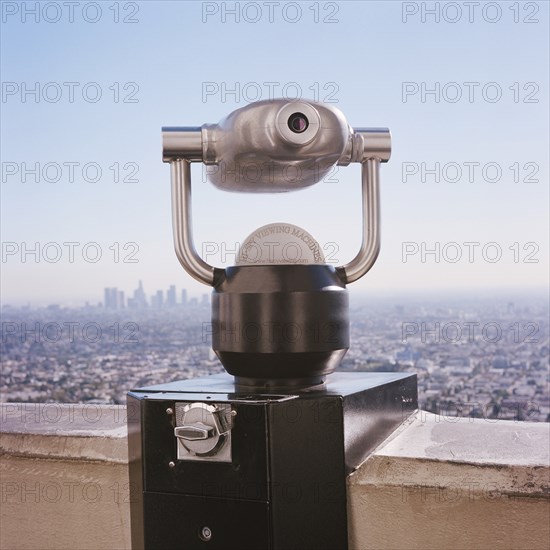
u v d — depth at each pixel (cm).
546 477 198
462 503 201
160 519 197
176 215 205
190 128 204
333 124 195
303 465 193
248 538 191
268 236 205
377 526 205
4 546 234
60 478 229
